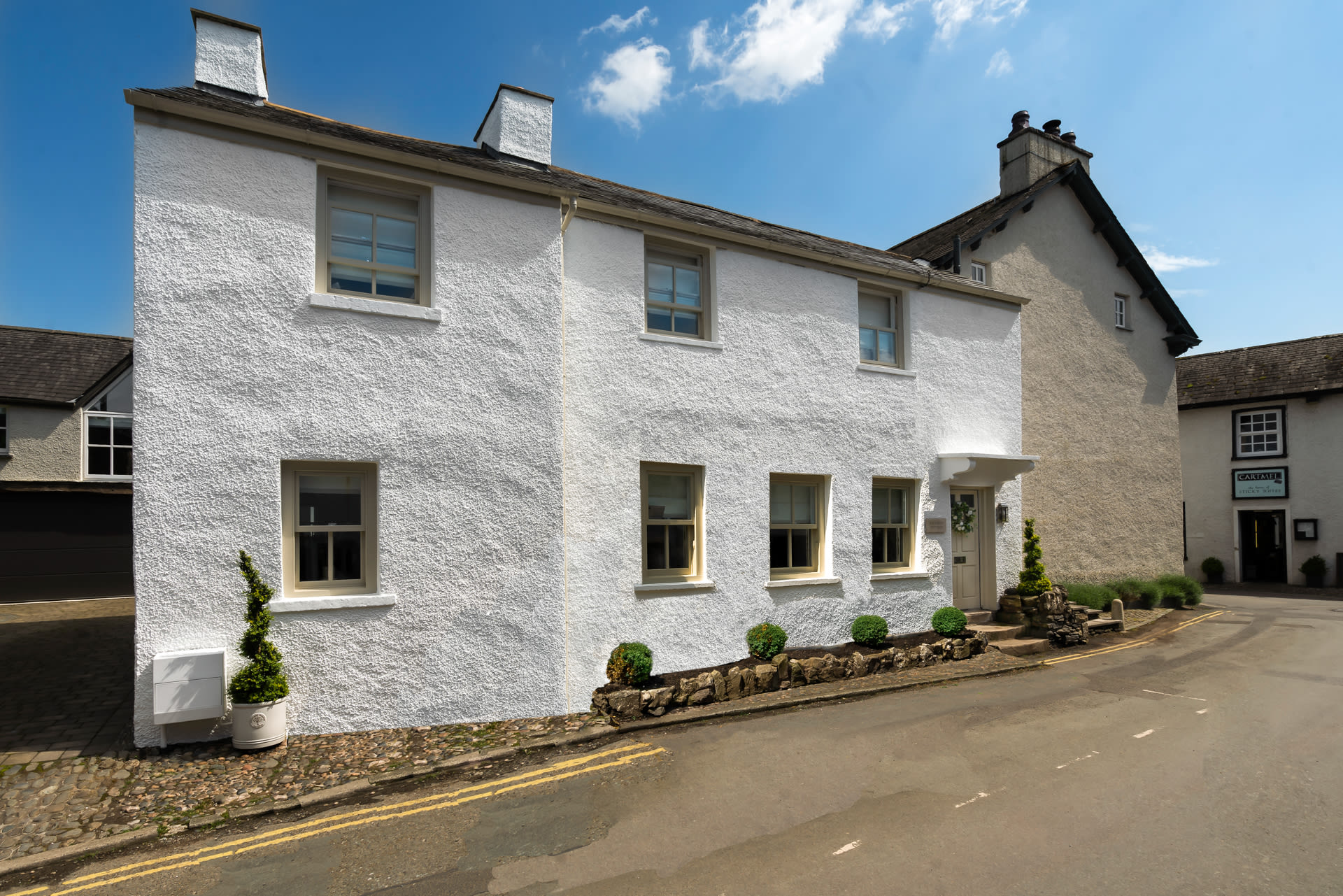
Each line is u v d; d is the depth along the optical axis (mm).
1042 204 15859
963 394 12391
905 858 4738
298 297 6945
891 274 11406
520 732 7238
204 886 4453
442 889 4391
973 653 11023
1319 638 13242
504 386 7801
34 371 16984
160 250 6461
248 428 6668
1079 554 15688
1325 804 5617
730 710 8109
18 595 15500
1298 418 23250
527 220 8070
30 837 4984
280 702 6477
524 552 7785
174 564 6359
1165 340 18203
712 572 9477
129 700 7777
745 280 10078
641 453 9008
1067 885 4383
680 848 4910
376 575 7188
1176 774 6273
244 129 6809
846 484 10820
